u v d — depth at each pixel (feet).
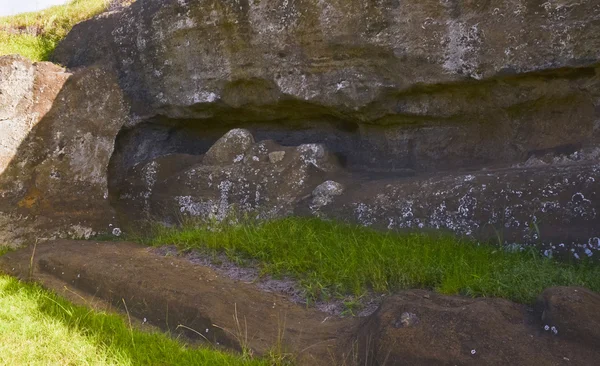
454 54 21.03
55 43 35.91
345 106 24.29
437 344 12.61
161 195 26.11
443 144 23.43
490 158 22.40
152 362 13.51
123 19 30.60
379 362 12.80
